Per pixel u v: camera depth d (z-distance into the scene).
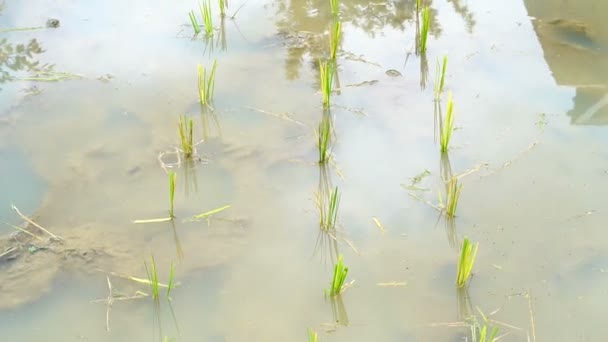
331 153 5.36
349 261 4.96
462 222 5.09
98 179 5.26
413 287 4.88
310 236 5.05
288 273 4.93
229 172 5.29
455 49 5.93
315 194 5.20
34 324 4.77
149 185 5.23
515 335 4.74
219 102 5.62
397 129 5.47
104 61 5.86
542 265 4.93
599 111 5.52
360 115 5.55
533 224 5.07
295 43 5.99
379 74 5.77
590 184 5.20
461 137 5.43
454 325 4.77
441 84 5.58
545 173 5.25
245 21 6.16
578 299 4.84
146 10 6.25
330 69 5.55
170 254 4.98
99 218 5.10
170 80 5.75
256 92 5.67
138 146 5.41
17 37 6.00
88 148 5.39
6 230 5.05
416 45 5.96
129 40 6.00
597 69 5.76
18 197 5.18
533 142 5.39
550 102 5.58
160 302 4.84
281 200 5.18
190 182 5.25
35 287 4.87
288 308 4.82
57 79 5.73
